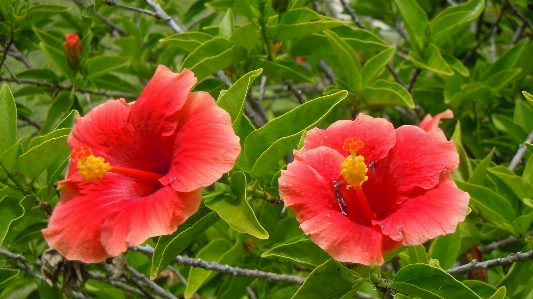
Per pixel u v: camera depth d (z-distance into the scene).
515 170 0.84
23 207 0.68
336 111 0.94
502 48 1.07
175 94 0.60
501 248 0.77
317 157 0.60
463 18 0.84
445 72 0.82
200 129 0.59
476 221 0.77
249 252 0.82
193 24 1.01
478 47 1.00
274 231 0.80
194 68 0.76
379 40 0.84
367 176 0.60
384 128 0.60
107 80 0.93
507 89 0.90
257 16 0.76
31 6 0.91
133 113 0.61
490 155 0.75
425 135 0.60
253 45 0.77
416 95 0.92
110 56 0.87
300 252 0.63
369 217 0.58
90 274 0.72
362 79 0.82
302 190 0.58
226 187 0.65
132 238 0.57
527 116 0.83
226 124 0.58
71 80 0.87
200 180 0.57
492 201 0.74
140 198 0.59
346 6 0.90
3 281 0.72
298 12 0.79
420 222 0.57
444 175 0.58
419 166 0.59
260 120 0.86
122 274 0.72
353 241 0.56
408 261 0.70
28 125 1.00
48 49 0.86
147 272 0.84
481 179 0.76
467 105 0.90
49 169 0.71
